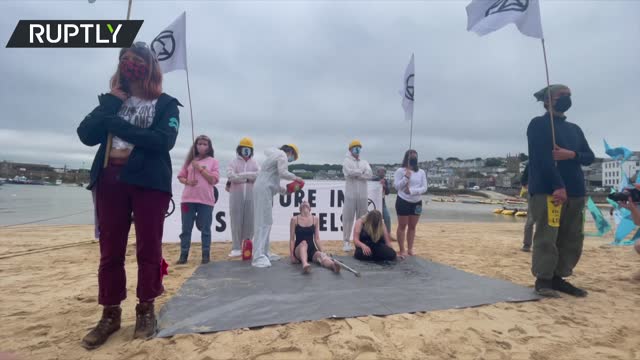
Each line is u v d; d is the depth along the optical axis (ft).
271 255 19.38
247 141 20.56
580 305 11.72
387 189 27.14
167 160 9.23
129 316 10.46
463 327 9.61
